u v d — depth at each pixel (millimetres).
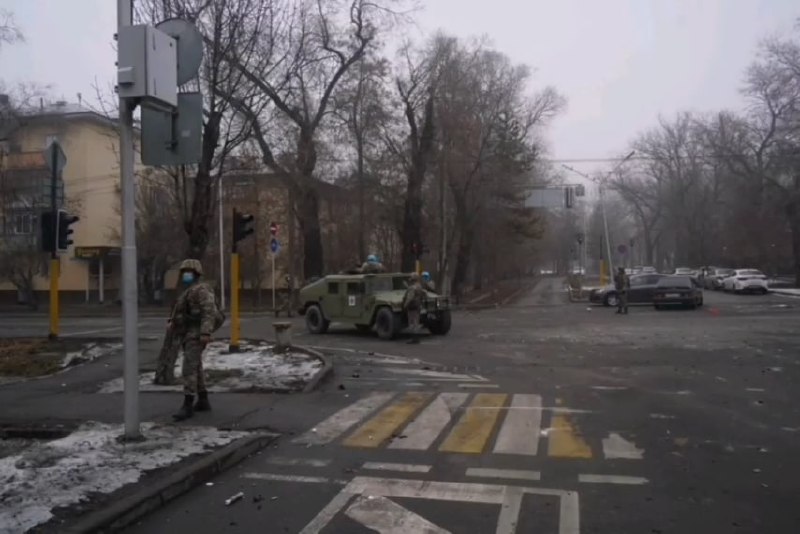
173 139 7211
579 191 50344
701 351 16172
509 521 5188
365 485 6094
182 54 7406
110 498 5316
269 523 5176
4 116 33844
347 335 21781
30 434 7961
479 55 40812
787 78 46531
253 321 30141
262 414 8984
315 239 35688
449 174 40312
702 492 5855
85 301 49031
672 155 76562
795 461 6801
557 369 13562
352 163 37156
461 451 7215
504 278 87688
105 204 47156
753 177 52812
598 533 4949
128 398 7074
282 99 19531
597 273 108562
